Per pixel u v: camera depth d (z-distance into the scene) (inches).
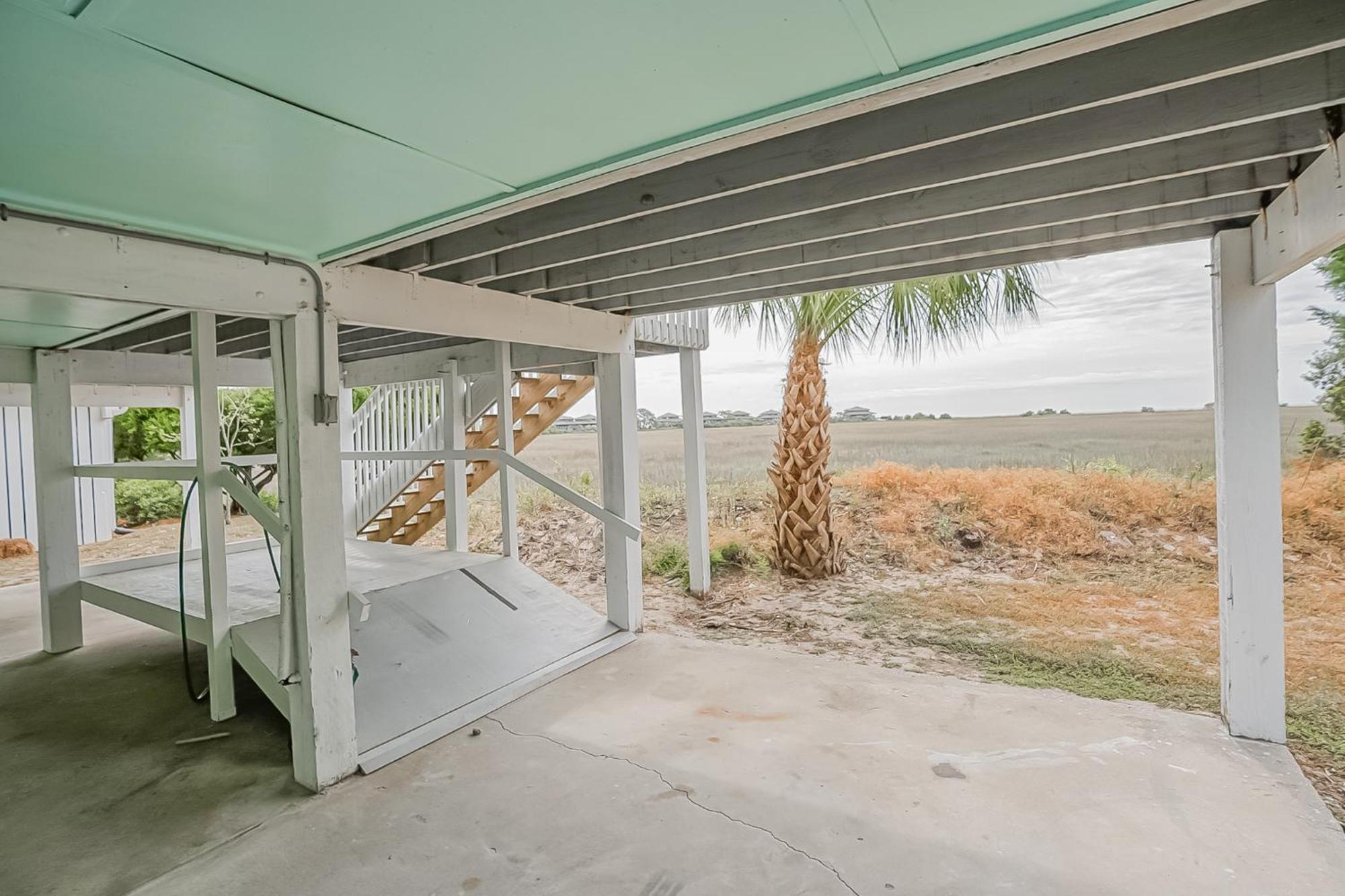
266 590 172.6
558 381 257.1
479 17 43.8
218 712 135.3
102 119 56.7
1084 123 77.7
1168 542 235.3
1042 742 120.0
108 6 39.9
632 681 153.6
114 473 163.9
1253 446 115.3
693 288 164.4
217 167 68.7
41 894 84.1
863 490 303.1
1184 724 126.0
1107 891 80.9
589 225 101.7
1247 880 82.2
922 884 82.9
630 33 47.2
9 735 129.6
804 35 48.9
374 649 144.3
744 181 87.2
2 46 44.1
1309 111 77.5
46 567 179.3
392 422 271.1
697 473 235.3
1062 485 266.1
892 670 161.0
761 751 118.3
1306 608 181.9
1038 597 216.1
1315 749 117.0
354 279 115.1
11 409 332.5
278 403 108.1
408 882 85.3
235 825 98.6
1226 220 112.1
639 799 103.5
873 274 144.7
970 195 99.3
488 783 109.2
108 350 197.2
